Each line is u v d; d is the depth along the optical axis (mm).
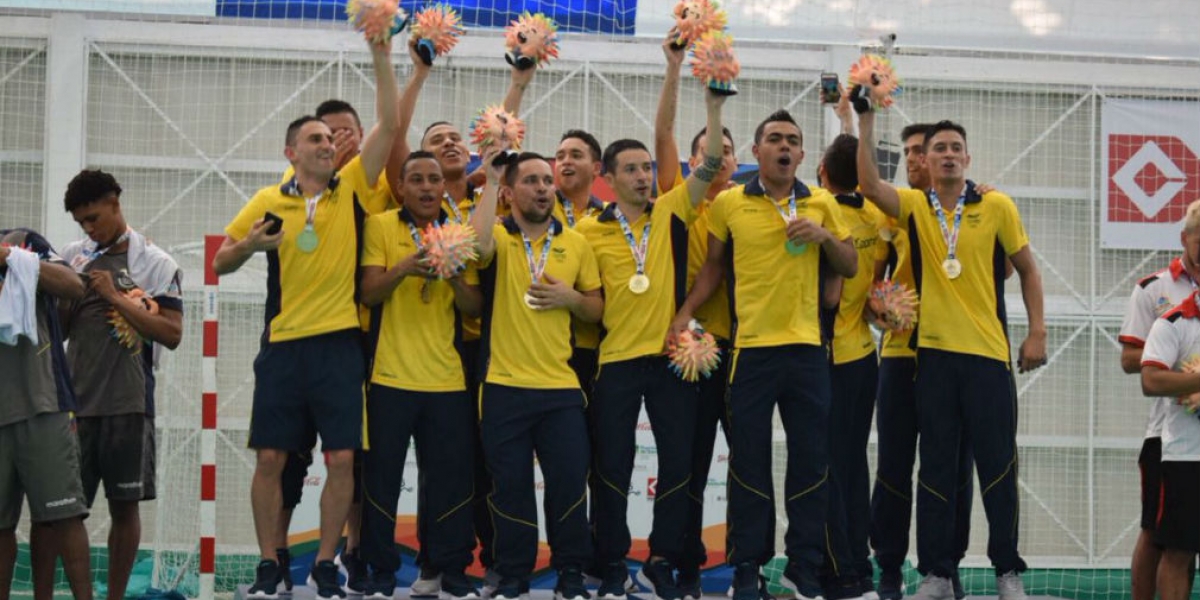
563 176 6766
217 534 11156
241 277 11383
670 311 6367
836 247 6180
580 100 11672
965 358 6418
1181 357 6590
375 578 6152
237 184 11562
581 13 10375
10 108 11461
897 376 6652
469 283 6297
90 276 6836
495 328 6262
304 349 6012
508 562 6164
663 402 6309
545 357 6230
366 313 6320
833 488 6473
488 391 6219
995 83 11859
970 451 6793
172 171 11492
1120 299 11938
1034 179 11977
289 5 10508
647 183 6379
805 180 11633
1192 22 10617
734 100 11672
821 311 6469
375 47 6059
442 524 6203
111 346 7113
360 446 6047
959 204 6555
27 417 6469
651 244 6398
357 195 6195
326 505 5992
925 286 6527
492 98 11516
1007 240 6566
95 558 10562
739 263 6316
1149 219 11672
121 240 7191
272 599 5965
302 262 6059
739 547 6195
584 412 6426
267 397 6012
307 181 6121
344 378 6012
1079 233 12016
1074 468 12008
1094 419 12094
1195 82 11891
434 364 6188
